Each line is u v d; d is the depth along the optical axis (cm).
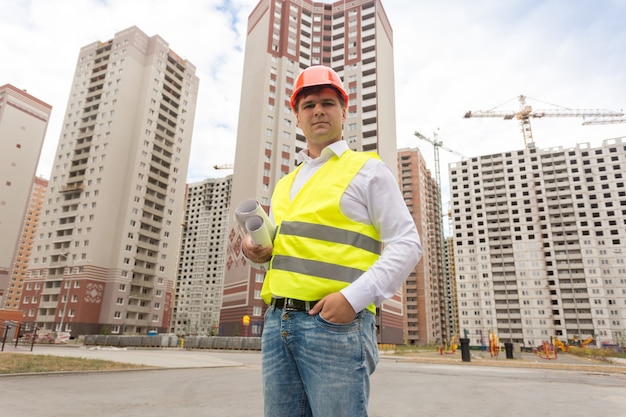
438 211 14238
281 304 143
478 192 11306
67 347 2844
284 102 6388
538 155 10838
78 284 6050
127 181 6838
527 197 10619
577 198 10012
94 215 6388
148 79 7431
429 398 701
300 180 173
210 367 1338
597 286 9075
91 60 7675
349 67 7075
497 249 10538
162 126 7606
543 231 10138
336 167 158
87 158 6931
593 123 12962
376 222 150
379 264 133
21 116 8156
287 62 6644
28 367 1000
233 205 6225
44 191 15025
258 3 7325
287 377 142
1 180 7656
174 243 7538
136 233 6744
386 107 7100
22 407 546
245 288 5153
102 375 977
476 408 601
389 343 5925
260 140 6019
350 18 7406
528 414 555
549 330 9262
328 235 142
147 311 6750
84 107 7344
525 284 9900
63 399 618
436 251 13338
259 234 149
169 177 7638
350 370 127
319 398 125
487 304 10181
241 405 598
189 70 8462
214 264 14538
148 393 706
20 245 13988
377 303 147
